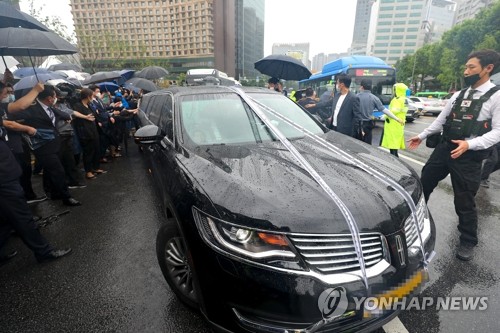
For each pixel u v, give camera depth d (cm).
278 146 245
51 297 235
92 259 286
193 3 9138
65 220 370
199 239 161
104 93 846
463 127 266
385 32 9719
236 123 275
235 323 153
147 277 258
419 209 188
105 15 9550
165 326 205
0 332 202
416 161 645
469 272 261
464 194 274
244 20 10031
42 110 370
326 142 257
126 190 478
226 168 195
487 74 255
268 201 157
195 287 170
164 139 271
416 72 4356
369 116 525
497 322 207
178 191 190
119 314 216
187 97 303
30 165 427
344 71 1199
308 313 143
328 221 149
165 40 9775
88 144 528
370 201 164
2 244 278
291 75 770
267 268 144
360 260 147
